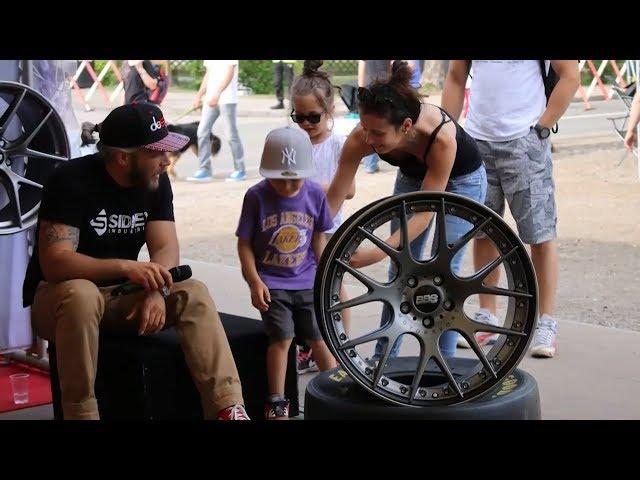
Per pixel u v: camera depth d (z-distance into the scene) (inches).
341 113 606.5
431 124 152.3
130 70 445.7
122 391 148.4
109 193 149.9
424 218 147.3
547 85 210.2
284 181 160.1
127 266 143.9
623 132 507.8
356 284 273.1
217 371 145.9
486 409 132.8
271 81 858.1
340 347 134.3
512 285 137.3
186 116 644.1
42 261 146.8
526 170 205.8
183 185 460.4
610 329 226.4
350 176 168.6
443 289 134.9
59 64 195.9
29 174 175.6
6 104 175.8
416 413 132.6
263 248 162.2
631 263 295.1
